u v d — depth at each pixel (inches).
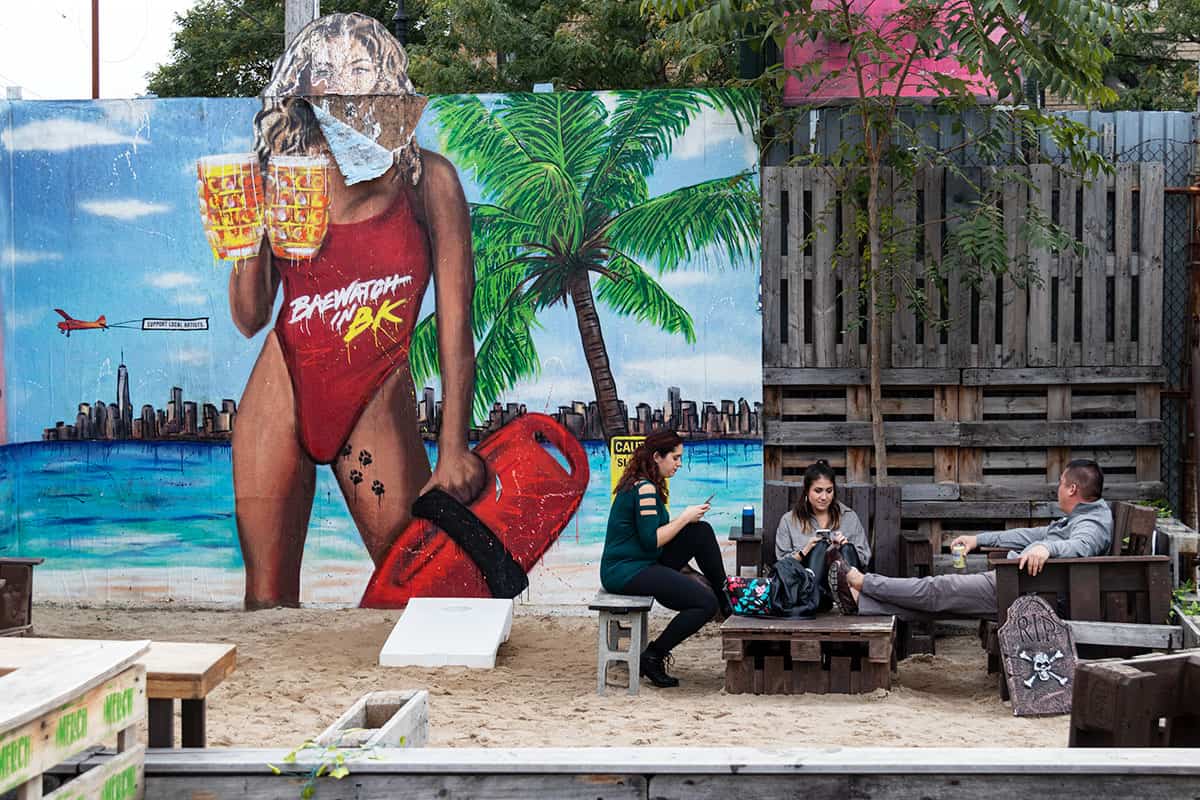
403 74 387.9
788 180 373.4
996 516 369.1
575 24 898.1
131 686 167.2
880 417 357.7
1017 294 368.8
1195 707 186.9
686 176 376.2
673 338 377.4
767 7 351.9
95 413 390.9
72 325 391.2
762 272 375.6
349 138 383.9
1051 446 369.4
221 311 388.5
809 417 380.5
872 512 335.3
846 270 372.2
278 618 373.7
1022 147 378.0
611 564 301.9
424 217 383.6
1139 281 366.9
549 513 381.4
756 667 290.0
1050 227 357.4
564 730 248.1
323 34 387.2
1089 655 289.7
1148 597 283.7
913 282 369.7
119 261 390.3
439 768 171.2
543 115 379.9
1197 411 363.6
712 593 298.7
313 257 386.0
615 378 379.2
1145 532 291.9
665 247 377.4
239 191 387.2
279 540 387.5
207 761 172.7
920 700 281.9
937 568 371.2
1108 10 330.0
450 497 383.6
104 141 389.7
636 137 377.7
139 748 169.8
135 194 389.4
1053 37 349.7
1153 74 916.0
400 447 384.8
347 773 171.3
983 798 168.1
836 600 301.0
